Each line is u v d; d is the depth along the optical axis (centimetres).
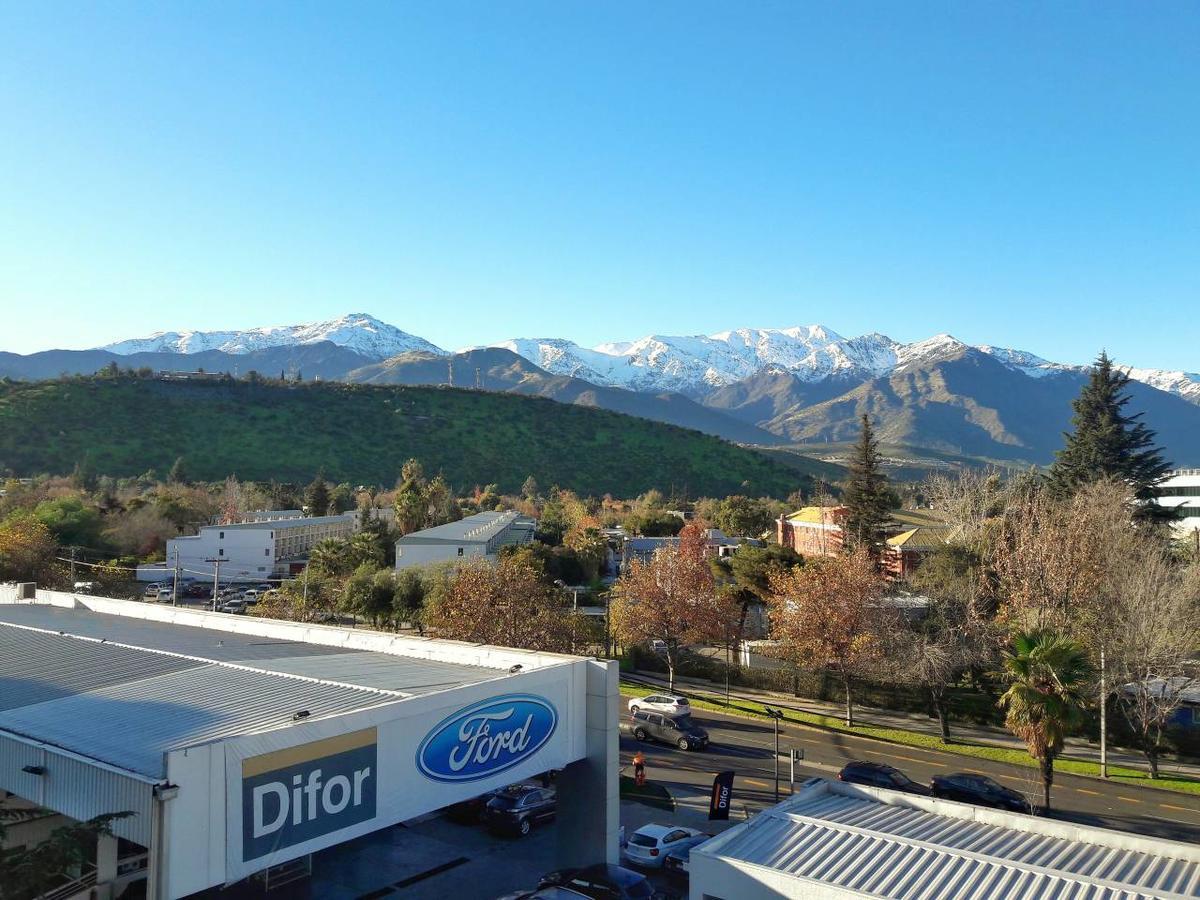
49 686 2159
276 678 2164
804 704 4622
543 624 4328
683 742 3759
